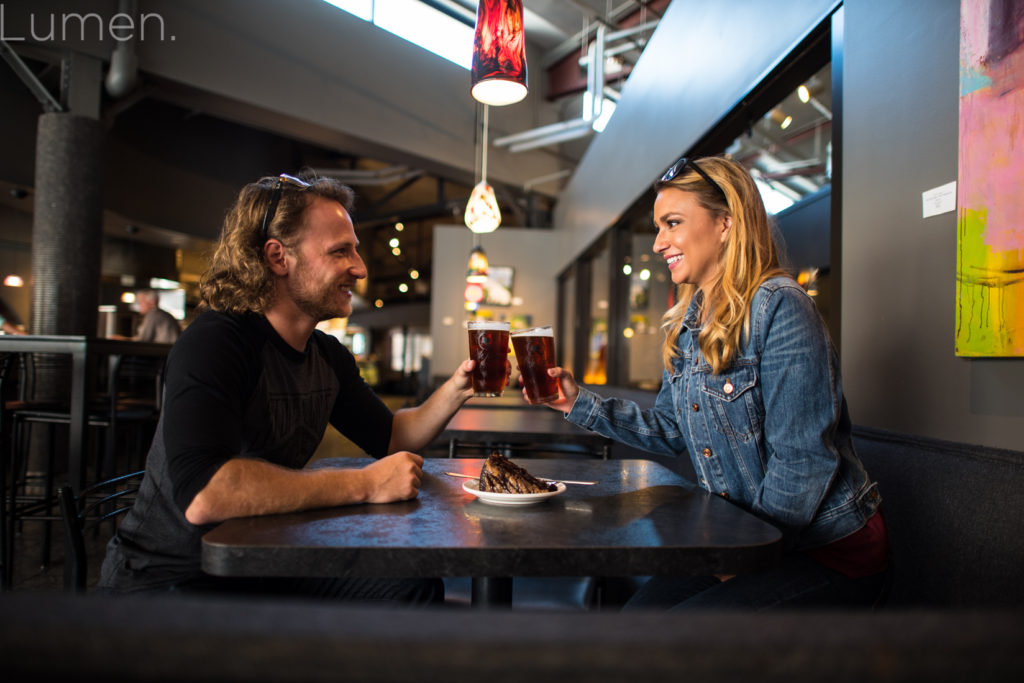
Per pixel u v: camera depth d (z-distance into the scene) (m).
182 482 0.97
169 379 1.09
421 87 8.74
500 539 0.82
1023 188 1.29
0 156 6.94
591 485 1.26
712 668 0.26
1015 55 1.31
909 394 1.69
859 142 1.97
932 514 1.33
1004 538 1.14
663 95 4.54
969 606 1.20
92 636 0.25
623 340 6.41
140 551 1.08
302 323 1.32
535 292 11.15
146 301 6.50
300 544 0.78
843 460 1.17
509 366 1.40
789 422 1.12
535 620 0.28
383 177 11.09
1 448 2.40
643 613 0.28
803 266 3.00
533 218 11.41
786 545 1.11
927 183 1.64
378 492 1.04
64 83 5.70
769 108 3.13
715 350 1.24
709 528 0.90
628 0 6.92
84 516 1.17
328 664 0.26
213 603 0.28
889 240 1.80
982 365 1.44
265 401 1.21
